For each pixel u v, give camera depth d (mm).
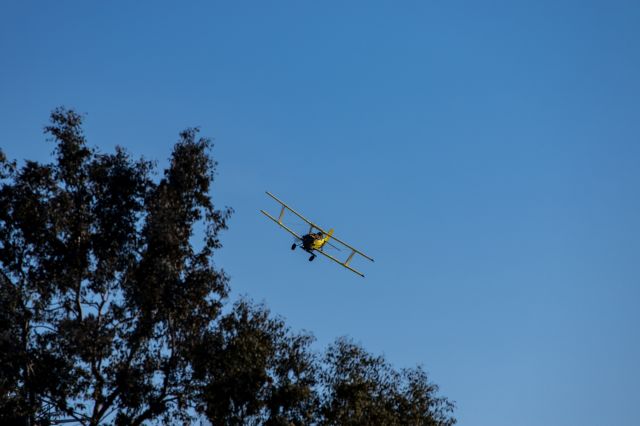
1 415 48250
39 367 49750
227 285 54219
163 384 50875
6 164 54562
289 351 50312
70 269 52625
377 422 49812
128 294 52000
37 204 53062
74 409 49969
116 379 50156
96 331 50219
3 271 52719
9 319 50875
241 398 48406
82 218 54000
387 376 53250
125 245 53438
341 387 49375
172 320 52438
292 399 48031
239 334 50594
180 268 53719
